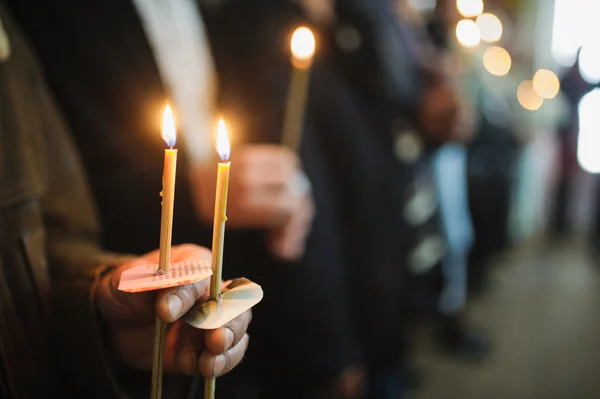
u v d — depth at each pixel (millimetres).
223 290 499
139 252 836
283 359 1062
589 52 4184
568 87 4297
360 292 1263
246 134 1051
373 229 1260
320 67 1212
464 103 1598
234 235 1001
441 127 1566
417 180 1588
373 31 1307
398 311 1351
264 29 1097
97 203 810
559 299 3242
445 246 1887
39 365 596
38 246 617
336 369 1074
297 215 944
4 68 645
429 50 1692
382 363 1316
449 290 2041
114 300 535
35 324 597
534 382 2334
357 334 1274
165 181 458
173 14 990
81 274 600
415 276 1599
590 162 4426
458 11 1661
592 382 2330
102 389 590
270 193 889
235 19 1118
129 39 835
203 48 1082
